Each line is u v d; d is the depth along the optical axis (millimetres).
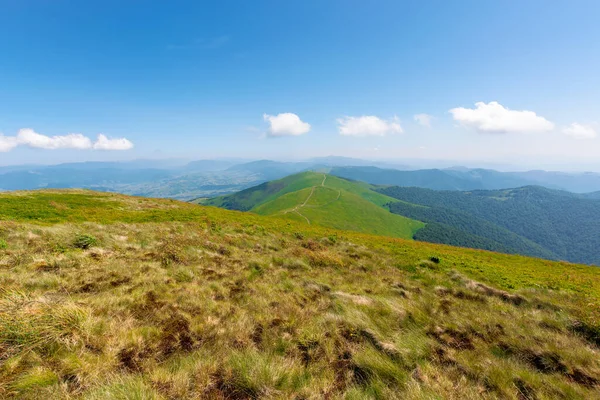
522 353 7039
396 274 15109
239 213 41906
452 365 6133
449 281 14391
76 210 26047
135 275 9695
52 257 10391
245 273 11688
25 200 27859
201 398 4652
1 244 11148
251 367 5273
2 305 5734
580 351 7082
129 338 5812
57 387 4398
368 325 7316
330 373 5566
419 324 8023
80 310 6230
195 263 12258
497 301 11625
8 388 4238
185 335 6328
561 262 30547
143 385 4559
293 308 8359
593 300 12180
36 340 5066
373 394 5121
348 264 16312
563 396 5508
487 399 5195
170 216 27422
